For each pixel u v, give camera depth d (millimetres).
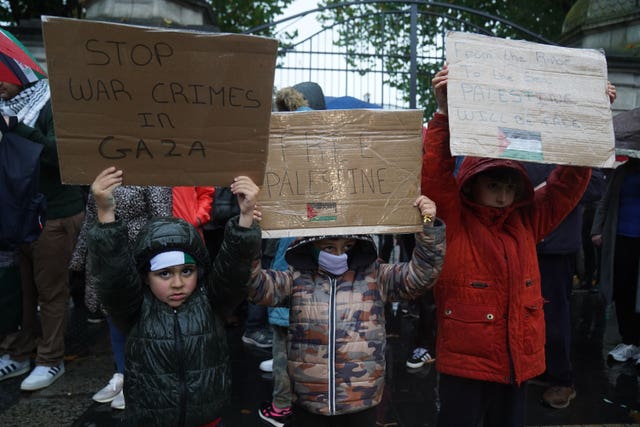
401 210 2098
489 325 2299
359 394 2119
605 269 4273
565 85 2150
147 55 1660
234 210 4539
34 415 3197
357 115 2076
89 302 3182
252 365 4098
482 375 2291
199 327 2035
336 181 2086
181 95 1714
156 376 1965
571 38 8344
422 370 4066
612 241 4227
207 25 6867
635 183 4148
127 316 2006
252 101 1754
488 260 2326
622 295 4316
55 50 1612
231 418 3225
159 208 3145
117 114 1704
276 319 2961
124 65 1658
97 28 1613
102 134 1719
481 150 2006
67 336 4699
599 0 7977
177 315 2035
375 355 2160
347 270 2217
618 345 4488
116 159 1744
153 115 1725
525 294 2328
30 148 3062
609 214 4246
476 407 2359
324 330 2135
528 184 2416
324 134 2080
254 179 1848
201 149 1780
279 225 2076
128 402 2004
